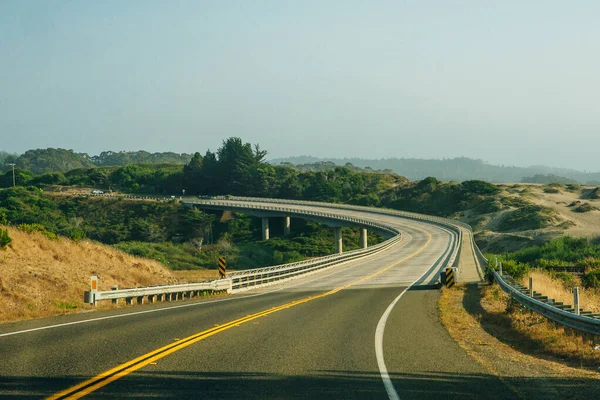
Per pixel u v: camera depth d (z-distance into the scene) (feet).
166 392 25.41
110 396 24.57
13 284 66.80
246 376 28.84
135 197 501.56
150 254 280.72
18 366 30.40
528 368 32.96
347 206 483.92
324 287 107.76
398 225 389.80
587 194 523.29
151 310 60.23
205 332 43.37
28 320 50.01
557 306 58.08
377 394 25.67
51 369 29.73
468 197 542.16
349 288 104.12
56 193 501.56
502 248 355.36
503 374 30.76
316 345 38.45
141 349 35.73
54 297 67.97
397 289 100.48
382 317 56.03
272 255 353.10
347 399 24.73
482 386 27.55
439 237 320.29
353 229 454.40
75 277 84.23
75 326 45.98
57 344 37.29
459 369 31.58
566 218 422.41
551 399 25.13
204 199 543.80
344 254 190.70
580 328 42.34
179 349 35.94
